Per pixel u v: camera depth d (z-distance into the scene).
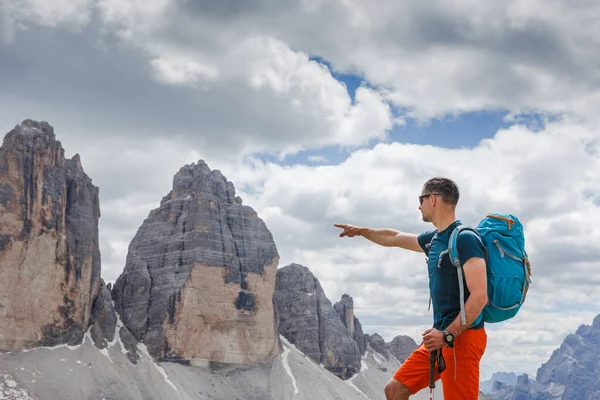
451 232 13.29
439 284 13.12
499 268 12.79
